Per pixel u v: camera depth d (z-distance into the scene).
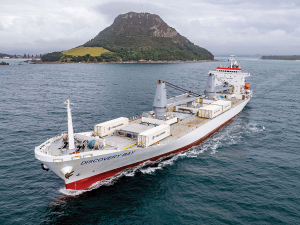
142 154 40.69
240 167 42.94
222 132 61.72
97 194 34.62
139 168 42.28
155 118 52.50
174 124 55.50
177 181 38.31
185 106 70.56
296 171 41.19
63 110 80.75
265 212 30.66
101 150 34.66
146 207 31.89
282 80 172.75
